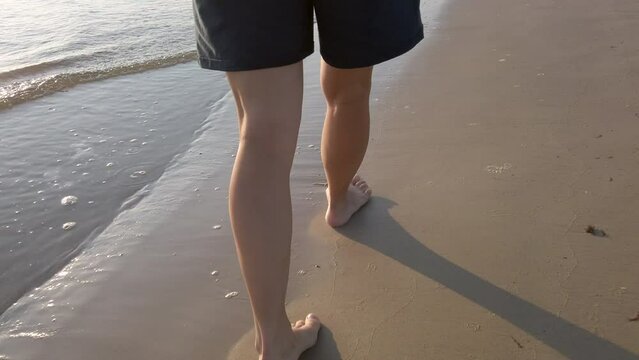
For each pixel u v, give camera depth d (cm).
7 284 167
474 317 139
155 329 145
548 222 170
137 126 278
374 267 159
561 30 367
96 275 168
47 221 199
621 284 144
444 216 178
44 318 152
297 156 228
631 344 127
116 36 441
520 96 265
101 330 146
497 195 186
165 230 189
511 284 148
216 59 113
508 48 342
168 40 430
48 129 275
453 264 157
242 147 117
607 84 268
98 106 304
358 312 144
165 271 168
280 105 115
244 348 138
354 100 154
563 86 272
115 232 190
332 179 171
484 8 453
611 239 160
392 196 192
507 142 220
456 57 334
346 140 161
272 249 118
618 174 190
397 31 125
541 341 130
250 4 107
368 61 126
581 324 133
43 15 495
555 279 148
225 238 183
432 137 231
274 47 111
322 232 177
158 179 226
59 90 328
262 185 116
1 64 373
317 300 149
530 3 451
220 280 163
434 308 143
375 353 132
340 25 122
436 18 435
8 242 187
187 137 264
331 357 132
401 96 278
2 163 240
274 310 123
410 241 169
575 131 223
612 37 339
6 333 147
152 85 338
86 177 229
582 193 182
